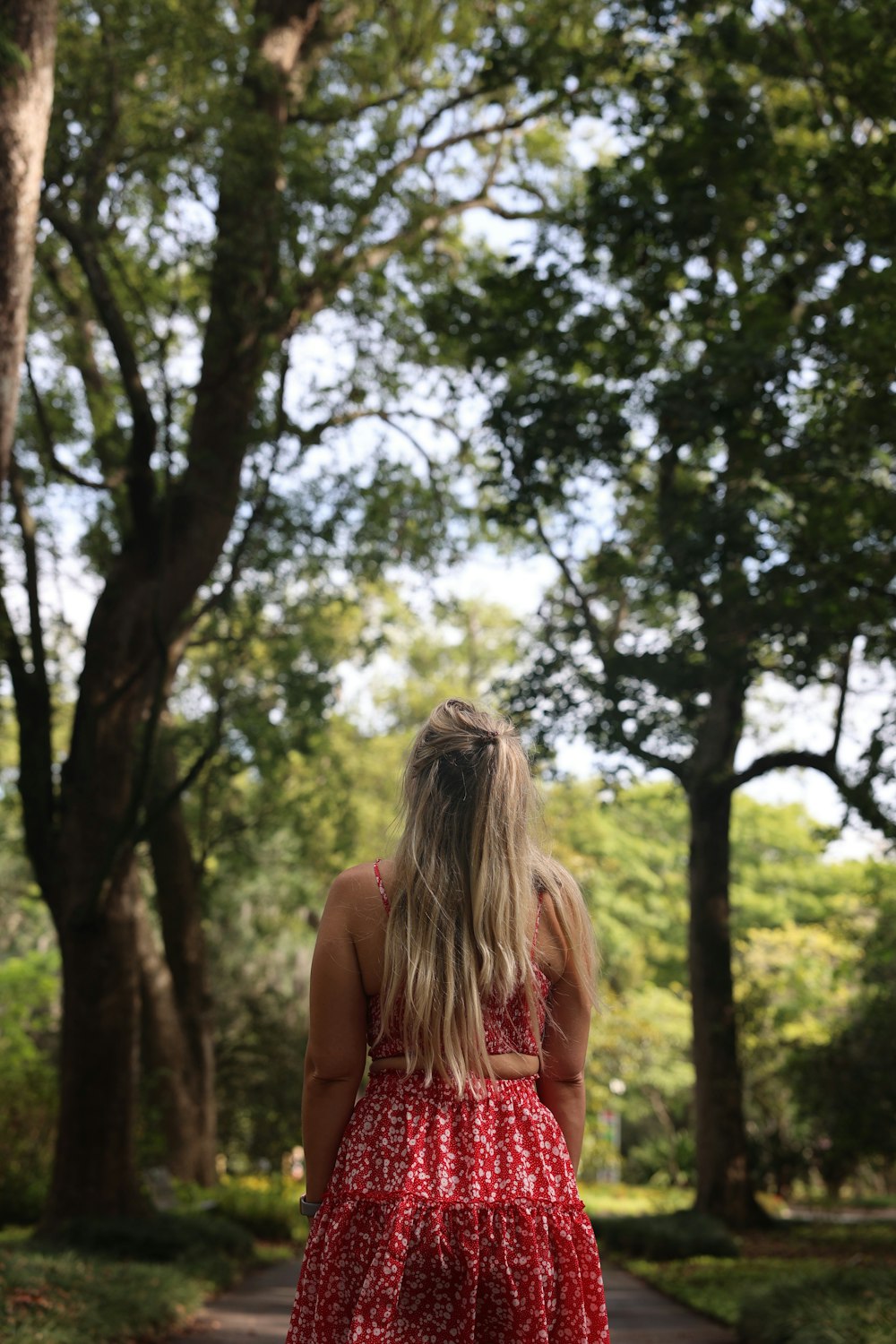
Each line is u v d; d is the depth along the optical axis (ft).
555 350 48.70
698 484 53.57
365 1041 7.49
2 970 79.36
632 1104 141.69
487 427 47.98
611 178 47.32
